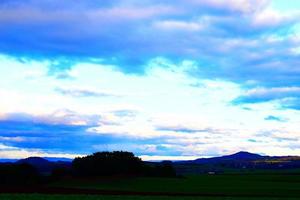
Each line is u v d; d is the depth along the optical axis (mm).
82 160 122312
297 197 61156
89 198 52312
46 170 118125
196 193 69562
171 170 129125
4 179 97188
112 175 119688
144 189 80812
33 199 48844
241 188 82625
